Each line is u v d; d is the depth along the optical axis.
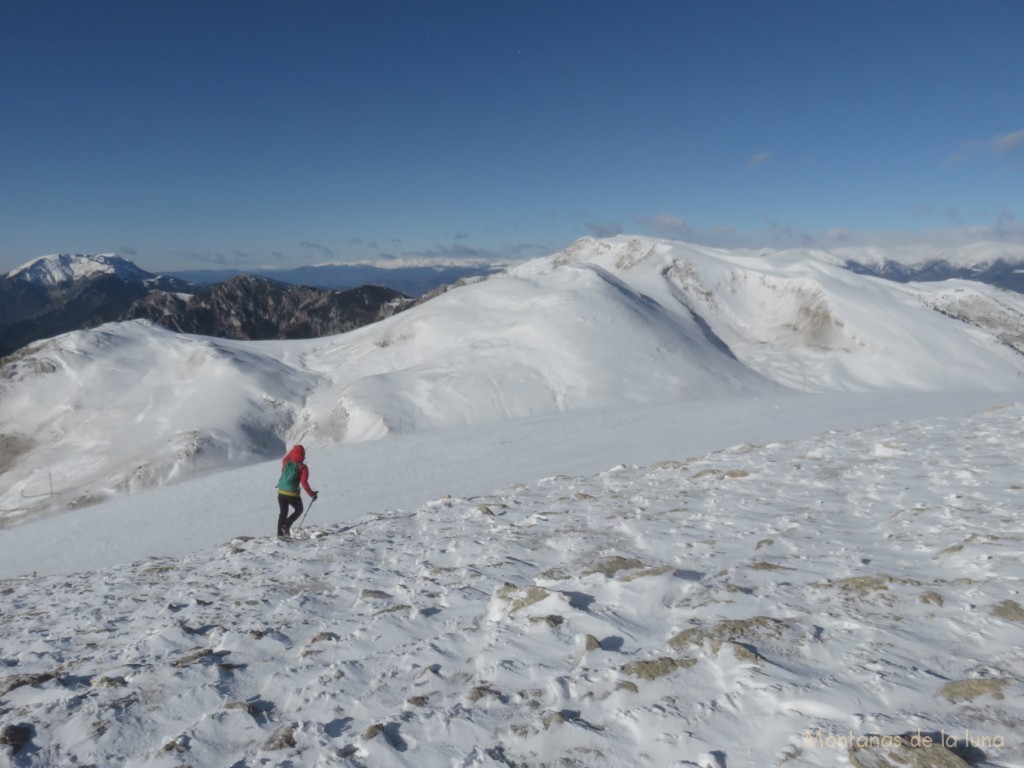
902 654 3.97
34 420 88.94
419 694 4.48
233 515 22.97
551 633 5.18
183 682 5.15
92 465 73.12
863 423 29.64
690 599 5.54
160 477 65.19
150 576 10.66
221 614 7.21
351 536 11.26
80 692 5.16
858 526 7.48
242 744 4.15
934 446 12.16
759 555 6.70
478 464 27.39
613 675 4.25
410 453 30.97
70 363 99.00
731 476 11.84
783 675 3.83
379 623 6.03
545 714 3.94
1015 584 4.81
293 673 5.13
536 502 12.32
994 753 2.92
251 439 74.44
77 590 10.36
